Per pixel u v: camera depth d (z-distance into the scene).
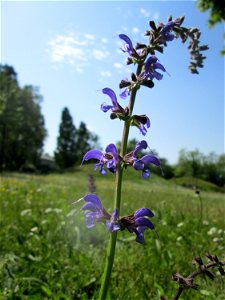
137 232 0.16
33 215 0.43
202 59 0.20
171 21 0.17
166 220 0.45
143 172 0.17
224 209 0.63
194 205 0.64
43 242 0.32
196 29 0.19
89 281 0.25
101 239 0.35
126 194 0.84
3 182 0.91
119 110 0.17
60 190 0.83
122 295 0.22
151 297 0.23
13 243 0.32
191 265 0.28
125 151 0.17
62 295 0.22
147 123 0.17
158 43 0.17
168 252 0.29
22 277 0.24
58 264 0.27
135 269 0.27
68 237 0.34
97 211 0.17
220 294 0.23
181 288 0.17
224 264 0.17
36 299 0.22
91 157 0.17
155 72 0.17
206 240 0.37
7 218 0.41
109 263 0.17
